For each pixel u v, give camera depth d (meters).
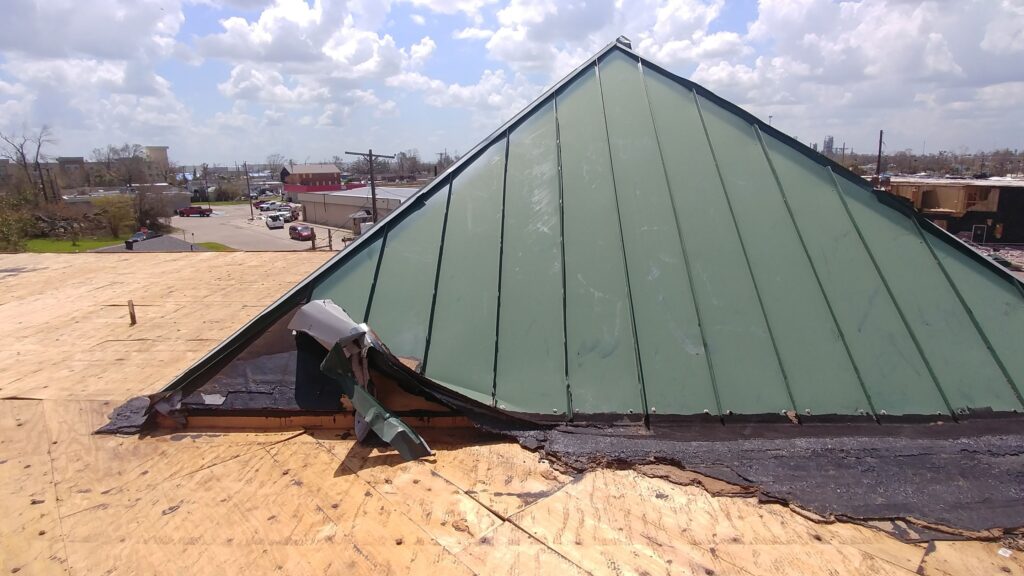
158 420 3.73
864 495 2.82
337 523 2.67
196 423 3.71
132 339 6.04
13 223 33.38
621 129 5.30
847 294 4.05
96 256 11.33
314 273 4.37
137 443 3.56
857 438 3.29
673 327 3.90
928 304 4.01
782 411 3.48
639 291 4.09
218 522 2.72
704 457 3.16
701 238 4.39
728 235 4.40
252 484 3.03
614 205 4.65
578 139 5.26
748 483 2.93
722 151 5.02
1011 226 23.67
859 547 2.47
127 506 2.88
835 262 4.24
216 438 3.56
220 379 3.87
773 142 5.09
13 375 4.93
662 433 3.36
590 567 2.35
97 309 7.36
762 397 3.54
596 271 4.23
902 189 26.41
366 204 53.53
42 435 3.75
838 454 3.16
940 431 3.34
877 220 4.51
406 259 4.42
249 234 57.53
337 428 3.63
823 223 4.48
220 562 2.44
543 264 4.31
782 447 3.22
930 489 2.86
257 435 3.59
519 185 4.92
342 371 3.44
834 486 2.89
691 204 4.61
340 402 3.65
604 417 3.49
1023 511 2.68
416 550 2.47
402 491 2.92
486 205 4.79
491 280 4.24
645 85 5.72
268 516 2.74
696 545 2.49
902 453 3.16
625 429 3.41
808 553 2.43
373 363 3.54
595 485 2.94
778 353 3.75
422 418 3.57
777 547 2.47
